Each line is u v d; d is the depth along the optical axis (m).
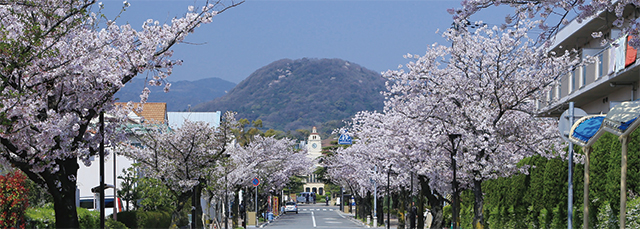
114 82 13.82
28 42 12.58
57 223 13.82
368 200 55.44
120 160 38.28
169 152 27.58
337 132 35.00
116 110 15.61
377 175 41.06
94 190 28.78
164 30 14.55
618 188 15.64
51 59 13.05
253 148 50.75
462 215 33.31
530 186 22.27
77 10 12.71
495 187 27.19
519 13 9.56
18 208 15.57
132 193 32.75
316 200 155.88
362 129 33.12
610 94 25.36
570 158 13.14
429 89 21.25
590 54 25.05
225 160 29.45
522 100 20.34
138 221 27.25
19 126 12.72
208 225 35.06
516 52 20.20
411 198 35.56
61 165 13.87
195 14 14.55
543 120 22.22
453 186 21.27
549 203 20.55
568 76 26.69
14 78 12.77
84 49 13.71
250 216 49.19
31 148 13.62
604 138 17.14
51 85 13.73
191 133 27.89
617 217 15.66
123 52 14.34
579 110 12.78
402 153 26.05
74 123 13.66
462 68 20.66
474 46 20.16
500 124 21.00
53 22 13.42
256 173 49.59
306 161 66.12
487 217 28.73
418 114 21.39
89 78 13.69
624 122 10.79
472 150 20.44
